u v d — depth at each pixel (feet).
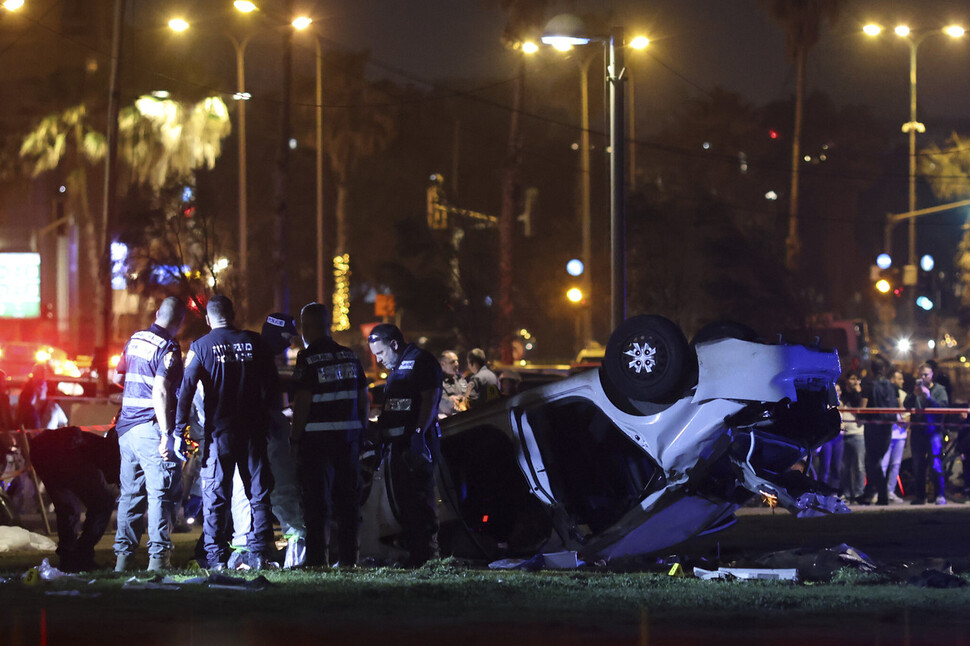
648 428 86.48
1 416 148.25
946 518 137.18
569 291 333.01
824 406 88.33
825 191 621.31
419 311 327.88
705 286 345.31
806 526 127.54
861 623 59.67
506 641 53.98
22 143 380.58
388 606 64.85
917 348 470.39
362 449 94.32
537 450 93.20
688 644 53.36
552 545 93.71
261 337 91.66
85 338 438.81
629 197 350.02
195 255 270.67
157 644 52.90
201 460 90.53
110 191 233.76
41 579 76.74
